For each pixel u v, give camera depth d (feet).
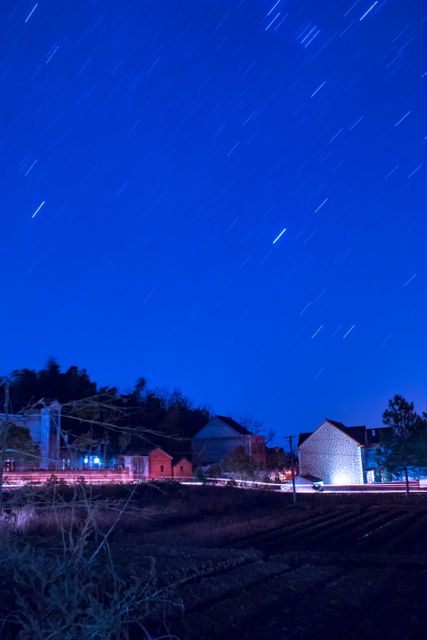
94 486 67.31
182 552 47.34
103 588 25.93
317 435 221.25
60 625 20.18
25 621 21.45
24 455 22.25
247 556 48.29
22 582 22.13
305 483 204.13
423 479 204.13
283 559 54.13
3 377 21.45
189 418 251.80
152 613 28.78
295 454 233.76
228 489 165.07
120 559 39.86
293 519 108.17
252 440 227.20
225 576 40.27
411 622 34.30
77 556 22.44
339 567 48.70
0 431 21.26
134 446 167.53
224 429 225.56
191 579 38.65
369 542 76.02
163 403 239.30
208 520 110.22
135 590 22.48
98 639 20.38
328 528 94.63
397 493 169.89
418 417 188.44
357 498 157.17
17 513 25.86
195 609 33.30
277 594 37.76
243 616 32.96
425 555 58.80
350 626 33.73
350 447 215.31
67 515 41.75
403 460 184.96
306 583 41.57
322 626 33.09
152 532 83.97
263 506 145.48
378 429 223.51
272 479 218.59
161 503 121.19
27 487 24.14
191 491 150.71
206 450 225.15
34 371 186.50
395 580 45.42
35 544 30.53
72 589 21.97
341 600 38.24
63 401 165.78
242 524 97.09
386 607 37.63
